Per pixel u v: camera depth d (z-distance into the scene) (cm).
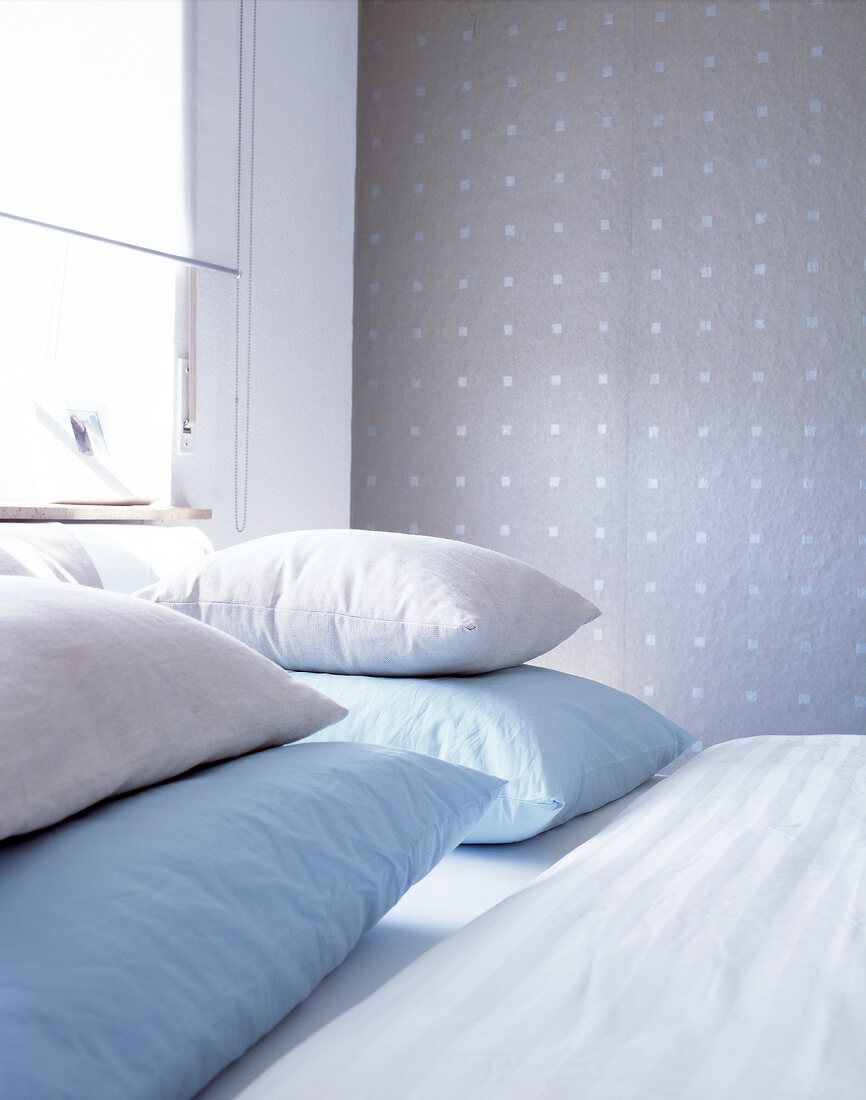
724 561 288
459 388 311
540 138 302
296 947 73
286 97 279
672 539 292
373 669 145
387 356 318
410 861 88
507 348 306
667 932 73
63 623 79
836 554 280
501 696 133
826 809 112
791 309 282
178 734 79
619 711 152
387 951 89
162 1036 60
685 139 289
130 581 190
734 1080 52
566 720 135
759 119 284
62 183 209
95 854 68
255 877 73
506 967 68
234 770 85
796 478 283
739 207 285
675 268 291
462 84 309
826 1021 59
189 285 243
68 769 70
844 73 277
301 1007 78
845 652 280
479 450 310
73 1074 55
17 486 219
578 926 76
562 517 302
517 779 120
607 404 297
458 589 141
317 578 148
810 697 283
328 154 302
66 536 185
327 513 305
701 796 120
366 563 148
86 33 214
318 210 297
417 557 148
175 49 236
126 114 224
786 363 283
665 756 156
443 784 97
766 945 71
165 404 240
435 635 137
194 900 68
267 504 278
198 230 243
